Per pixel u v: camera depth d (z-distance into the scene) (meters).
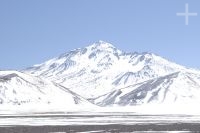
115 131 97.81
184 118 142.50
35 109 193.00
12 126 107.06
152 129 101.38
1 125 109.56
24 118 136.12
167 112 192.25
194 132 96.50
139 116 153.88
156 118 141.12
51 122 119.75
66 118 137.25
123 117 145.75
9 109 191.00
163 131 97.94
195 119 136.62
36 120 127.06
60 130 99.56
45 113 169.62
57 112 178.25
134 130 99.75
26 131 97.81
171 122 121.12
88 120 128.38
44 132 96.31
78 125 110.19
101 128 103.38
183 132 96.31
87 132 96.19
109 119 133.50
